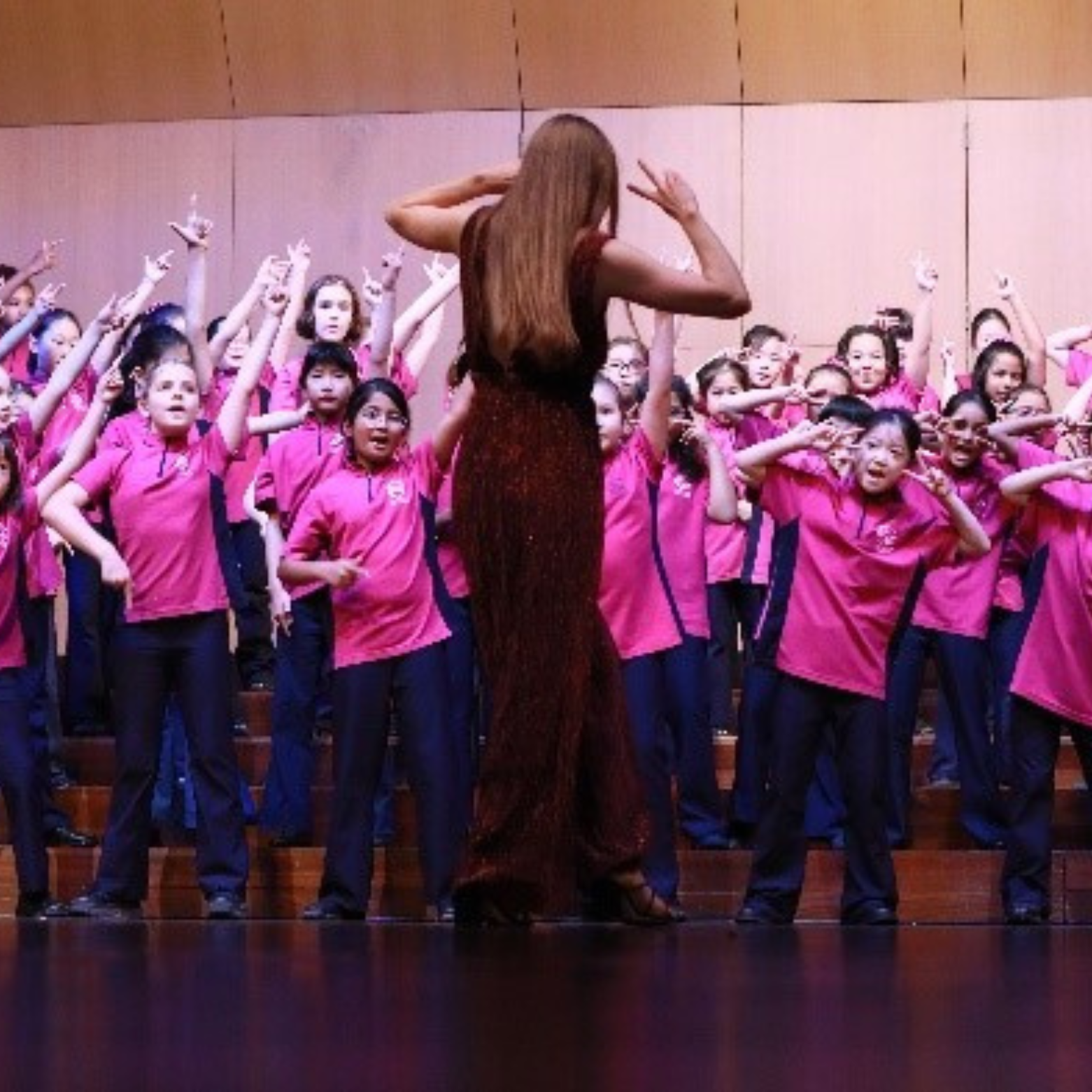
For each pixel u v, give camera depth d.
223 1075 2.68
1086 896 7.21
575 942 4.79
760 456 6.74
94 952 4.74
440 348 11.50
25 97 12.11
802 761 6.73
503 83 11.89
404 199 4.70
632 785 4.92
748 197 11.73
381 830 7.39
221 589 7.02
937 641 7.61
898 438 6.67
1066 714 6.87
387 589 6.79
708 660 7.71
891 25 11.61
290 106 11.98
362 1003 3.50
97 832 7.79
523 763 4.64
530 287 4.45
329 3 11.89
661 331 6.86
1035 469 6.86
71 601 8.42
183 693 6.95
